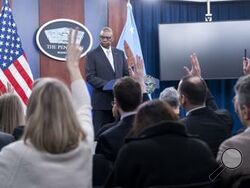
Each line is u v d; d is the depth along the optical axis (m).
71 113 1.52
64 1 5.77
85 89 1.83
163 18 6.47
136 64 3.13
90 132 1.70
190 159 1.69
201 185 1.67
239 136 1.86
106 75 4.92
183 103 2.49
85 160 1.55
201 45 6.30
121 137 2.34
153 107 1.83
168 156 1.66
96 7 5.94
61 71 5.75
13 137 2.34
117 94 2.44
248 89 1.93
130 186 1.66
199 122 2.37
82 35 5.77
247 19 6.56
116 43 5.96
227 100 6.57
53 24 5.70
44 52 5.66
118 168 1.66
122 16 6.02
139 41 6.00
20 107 2.75
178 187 1.60
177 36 6.28
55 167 1.48
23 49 5.47
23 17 5.63
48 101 1.50
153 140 1.69
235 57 6.32
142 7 6.36
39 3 5.68
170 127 1.71
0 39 5.08
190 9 6.59
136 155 1.65
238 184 1.75
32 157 1.47
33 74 5.67
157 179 1.64
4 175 1.47
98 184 2.08
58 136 1.47
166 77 6.27
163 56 6.27
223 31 6.32
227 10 6.64
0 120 2.72
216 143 2.34
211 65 6.31
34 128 1.48
